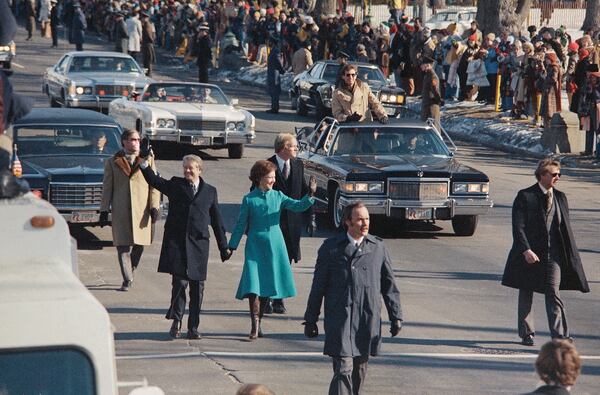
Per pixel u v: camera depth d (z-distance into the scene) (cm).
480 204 3969
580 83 6406
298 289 3203
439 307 2998
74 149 3894
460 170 4009
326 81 7781
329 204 4103
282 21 10931
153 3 14062
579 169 5912
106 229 4022
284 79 10156
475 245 3931
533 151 6462
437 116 6022
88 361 960
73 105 6844
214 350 2547
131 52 10725
